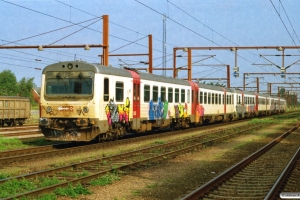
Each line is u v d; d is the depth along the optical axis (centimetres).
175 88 2922
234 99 4681
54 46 3059
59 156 1666
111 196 1001
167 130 3131
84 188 1039
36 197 955
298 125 3706
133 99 2295
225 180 1167
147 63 3828
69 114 1975
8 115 3978
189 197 910
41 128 2022
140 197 995
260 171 1352
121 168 1345
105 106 2006
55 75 2016
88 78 1966
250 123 4241
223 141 2381
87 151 1831
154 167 1430
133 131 2417
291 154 1797
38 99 2194
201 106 3497
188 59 4156
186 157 1694
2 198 913
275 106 7531
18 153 1742
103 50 3095
